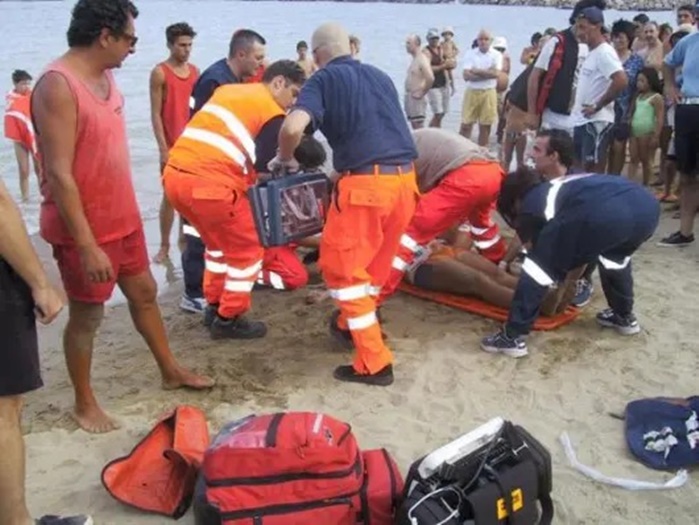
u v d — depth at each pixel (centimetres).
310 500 337
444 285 614
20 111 1046
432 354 531
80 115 383
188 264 612
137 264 446
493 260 653
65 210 383
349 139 457
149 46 3750
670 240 739
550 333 560
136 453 397
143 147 1378
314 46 478
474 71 1310
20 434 317
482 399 475
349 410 465
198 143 502
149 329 470
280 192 476
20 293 304
